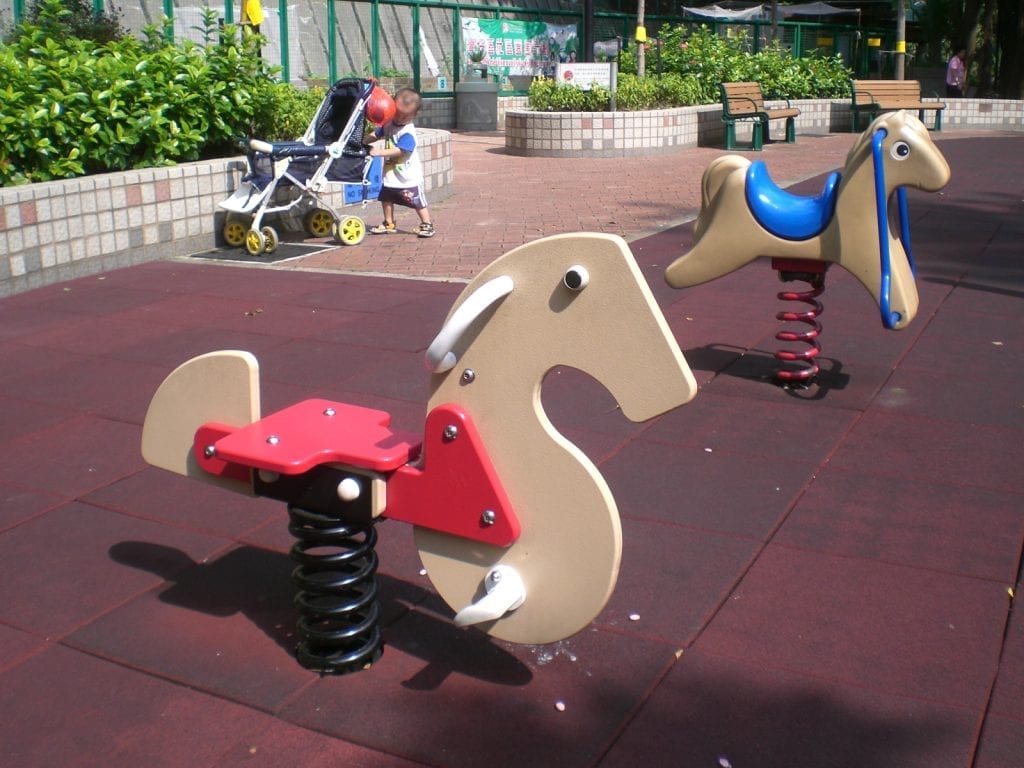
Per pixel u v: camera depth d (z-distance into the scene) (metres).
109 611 3.64
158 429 3.47
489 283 2.91
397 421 5.45
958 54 26.42
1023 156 17.16
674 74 19.86
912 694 3.16
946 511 4.40
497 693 3.17
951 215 11.65
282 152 9.45
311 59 19.12
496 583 3.06
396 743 2.94
